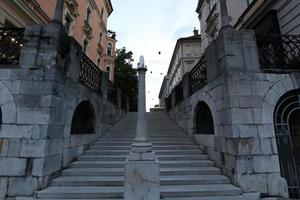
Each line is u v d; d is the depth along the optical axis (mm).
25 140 3691
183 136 7082
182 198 3580
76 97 5027
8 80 3914
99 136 6809
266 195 3732
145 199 3029
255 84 4301
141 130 3445
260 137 4039
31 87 3910
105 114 7543
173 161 5070
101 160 5164
